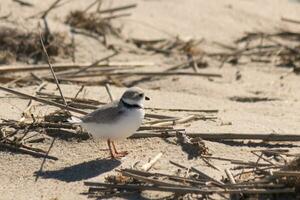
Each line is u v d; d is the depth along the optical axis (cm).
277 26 2053
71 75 1532
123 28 1847
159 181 984
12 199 989
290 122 1293
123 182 1009
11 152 1121
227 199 962
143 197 977
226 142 1158
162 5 2048
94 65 1575
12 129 1174
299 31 2030
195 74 1622
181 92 1528
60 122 1193
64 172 1070
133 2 2011
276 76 1688
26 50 1634
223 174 1035
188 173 1034
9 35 1638
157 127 1183
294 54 1834
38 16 1731
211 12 2069
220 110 1353
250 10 2136
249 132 1183
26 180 1052
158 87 1556
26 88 1422
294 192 971
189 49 1788
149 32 1867
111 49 1733
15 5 1744
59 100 1313
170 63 1711
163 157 1102
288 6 2239
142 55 1742
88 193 998
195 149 1121
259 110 1392
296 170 1005
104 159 1102
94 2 1816
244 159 1100
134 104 1073
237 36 1950
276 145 1156
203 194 962
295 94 1548
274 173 980
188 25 1958
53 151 1127
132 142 1151
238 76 1662
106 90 1424
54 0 1847
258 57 1827
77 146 1141
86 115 1098
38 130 1173
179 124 1222
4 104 1295
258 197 969
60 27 1720
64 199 983
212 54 1805
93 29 1780
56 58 1648
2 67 1520
